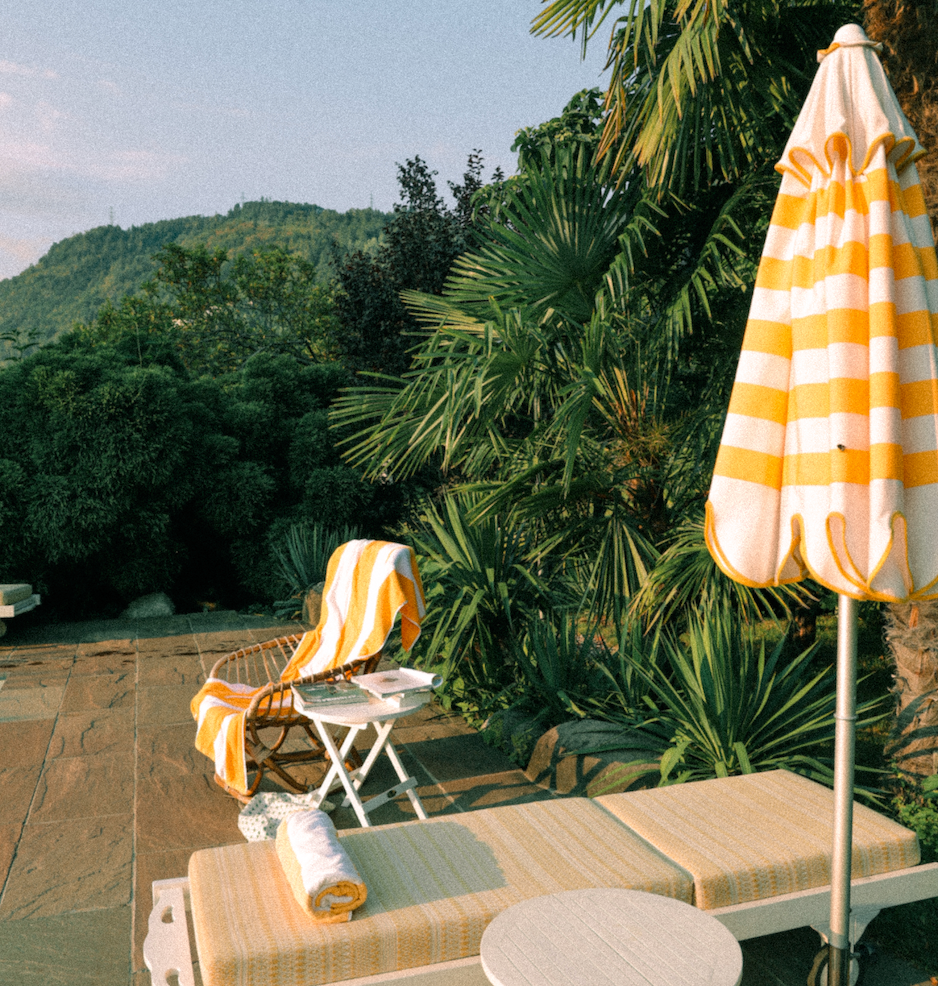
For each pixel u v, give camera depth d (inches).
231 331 938.7
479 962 86.7
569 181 220.5
